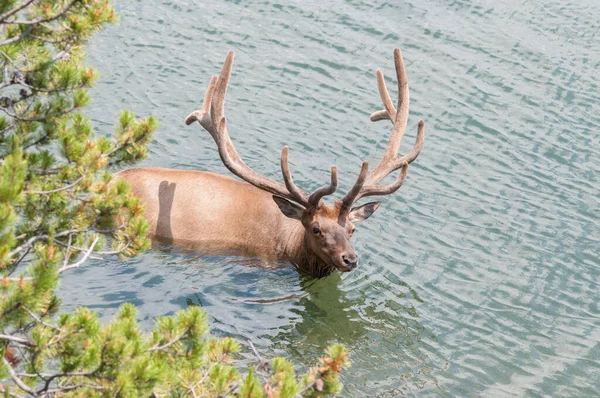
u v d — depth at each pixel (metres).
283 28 64.31
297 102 55.44
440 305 38.47
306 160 49.38
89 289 36.22
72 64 25.67
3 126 25.88
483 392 32.97
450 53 62.53
